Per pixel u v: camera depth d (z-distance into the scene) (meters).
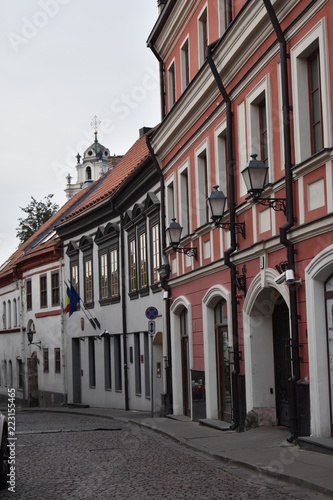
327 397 12.98
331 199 12.32
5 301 51.22
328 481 10.00
